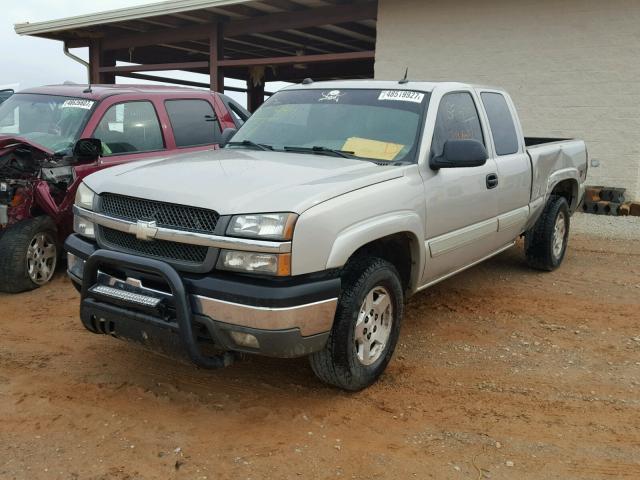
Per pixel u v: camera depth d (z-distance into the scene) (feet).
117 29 51.55
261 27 45.70
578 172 24.30
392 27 40.88
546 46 36.04
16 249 19.60
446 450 11.34
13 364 14.76
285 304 11.16
